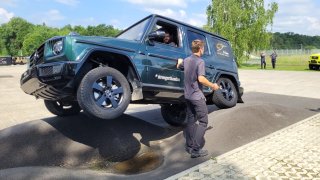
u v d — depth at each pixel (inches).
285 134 254.5
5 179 170.2
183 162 209.3
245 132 252.1
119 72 190.2
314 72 1024.2
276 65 1567.4
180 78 236.5
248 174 179.0
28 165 218.4
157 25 235.1
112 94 185.3
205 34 285.3
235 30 1505.9
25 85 211.5
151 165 221.1
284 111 314.2
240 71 1125.1
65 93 186.9
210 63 281.9
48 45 189.2
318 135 251.6
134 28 236.4
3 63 1723.7
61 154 229.9
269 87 635.5
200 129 208.7
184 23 259.3
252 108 288.7
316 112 350.3
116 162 231.9
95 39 189.6
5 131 250.1
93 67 194.9
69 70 173.8
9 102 491.2
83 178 187.5
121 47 199.0
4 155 221.6
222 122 258.2
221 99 294.2
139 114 391.9
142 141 258.7
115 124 265.7
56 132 244.2
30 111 420.2
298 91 567.5
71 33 186.9
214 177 176.1
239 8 1515.7
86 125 256.2
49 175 181.8
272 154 210.2
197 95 204.8
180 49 243.8
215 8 1531.7
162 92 222.7
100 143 243.0
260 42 1517.0
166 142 264.5
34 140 235.8
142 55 210.7
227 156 208.2
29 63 215.0
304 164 192.4
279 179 171.6
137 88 206.4
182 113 309.7
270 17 1503.4
